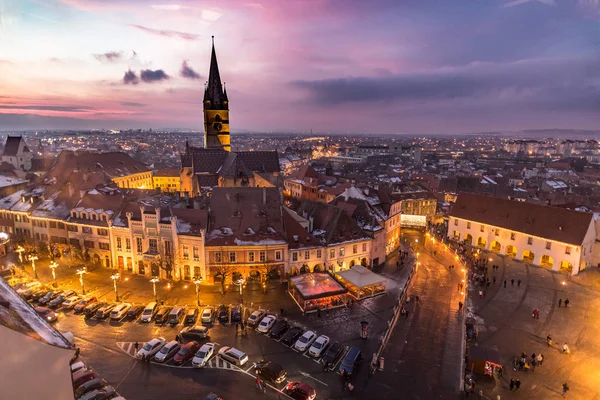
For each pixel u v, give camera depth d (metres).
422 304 73.25
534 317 68.88
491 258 100.00
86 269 84.94
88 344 57.16
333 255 85.00
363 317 67.38
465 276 82.94
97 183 101.25
